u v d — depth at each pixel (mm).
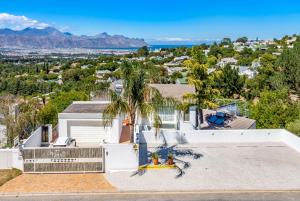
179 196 14758
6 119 25766
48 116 28219
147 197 14672
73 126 22172
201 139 22406
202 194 14938
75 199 14508
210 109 33375
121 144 17297
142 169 17578
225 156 19656
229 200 14336
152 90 17969
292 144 21422
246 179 16391
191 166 18047
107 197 14688
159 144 21938
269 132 22609
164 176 16766
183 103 24375
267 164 18406
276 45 158250
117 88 25859
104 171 17359
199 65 28453
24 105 27578
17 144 20109
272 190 15258
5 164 17406
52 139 21984
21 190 15242
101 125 21938
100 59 174250
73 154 17109
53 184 15875
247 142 22484
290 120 29656
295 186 15617
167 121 24406
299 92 45781
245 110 36406
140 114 18203
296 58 46344
